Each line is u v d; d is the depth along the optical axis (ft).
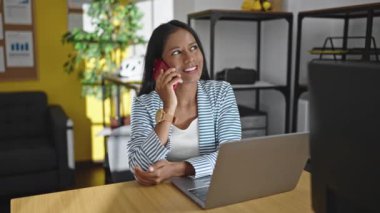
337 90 1.60
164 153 3.92
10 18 11.02
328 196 1.79
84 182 10.75
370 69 1.45
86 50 11.37
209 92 4.83
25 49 11.31
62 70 11.82
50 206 3.19
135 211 3.10
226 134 4.62
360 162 1.57
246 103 10.16
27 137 10.79
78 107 12.16
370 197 1.57
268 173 3.15
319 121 1.72
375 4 5.98
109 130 11.00
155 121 4.30
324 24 8.46
